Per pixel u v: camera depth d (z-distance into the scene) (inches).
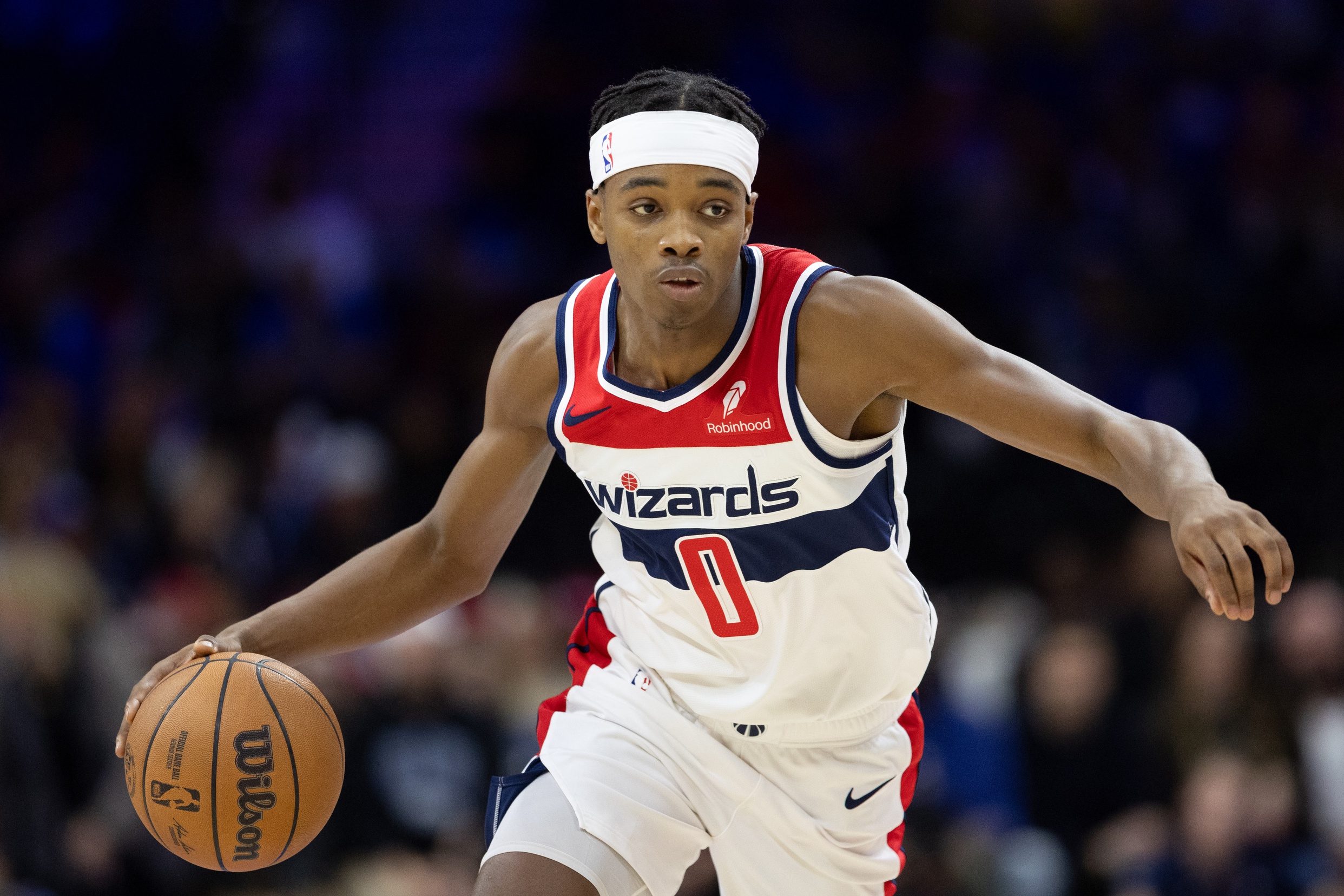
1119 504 1160.2
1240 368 1295.5
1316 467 1248.2
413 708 922.1
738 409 425.1
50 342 1342.3
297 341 1291.8
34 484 1018.1
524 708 989.8
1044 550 1113.4
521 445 469.1
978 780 979.9
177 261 1386.6
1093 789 930.7
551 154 1489.9
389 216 1507.1
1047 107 1473.9
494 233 1448.1
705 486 434.9
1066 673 943.7
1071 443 398.9
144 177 1539.1
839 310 421.1
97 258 1429.6
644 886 453.7
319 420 1237.7
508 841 445.1
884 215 1396.4
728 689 469.1
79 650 922.7
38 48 1656.0
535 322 462.0
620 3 1566.2
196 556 1104.8
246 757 446.9
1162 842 896.3
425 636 928.9
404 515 1203.9
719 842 485.7
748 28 1549.0
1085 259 1334.9
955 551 1198.9
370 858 890.7
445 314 1358.3
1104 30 1518.2
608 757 465.4
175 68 1635.1
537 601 1083.3
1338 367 1298.0
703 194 409.1
